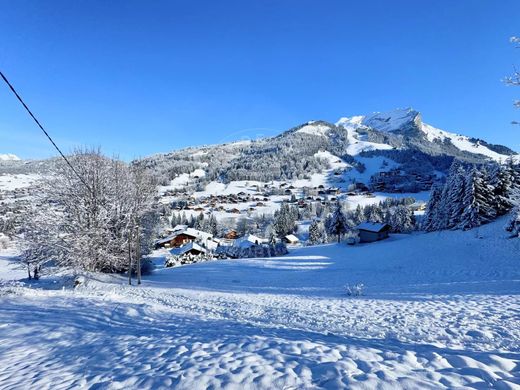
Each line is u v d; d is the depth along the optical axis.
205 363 5.93
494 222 44.84
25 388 5.93
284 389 4.66
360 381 4.62
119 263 30.08
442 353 5.94
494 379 4.64
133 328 10.08
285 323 10.86
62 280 25.66
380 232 63.59
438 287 19.12
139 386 5.34
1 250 77.25
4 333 9.86
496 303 11.96
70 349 8.25
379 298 15.75
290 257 51.16
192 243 65.38
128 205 28.95
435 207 59.69
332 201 149.75
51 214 27.25
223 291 21.67
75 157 28.92
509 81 9.76
